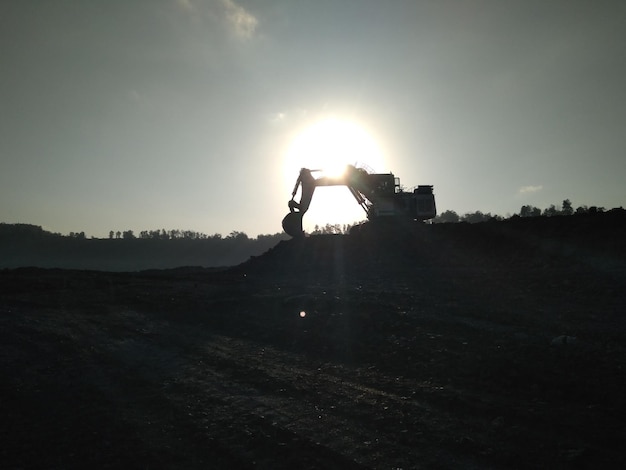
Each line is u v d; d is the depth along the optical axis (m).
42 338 17.23
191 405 10.06
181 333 17.23
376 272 33.53
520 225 38.00
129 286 32.78
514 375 9.82
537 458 6.79
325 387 10.48
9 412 10.24
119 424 9.32
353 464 7.12
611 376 9.45
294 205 49.62
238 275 41.09
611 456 6.71
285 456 7.59
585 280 22.95
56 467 7.75
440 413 8.59
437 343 12.80
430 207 46.88
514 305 18.28
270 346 14.61
